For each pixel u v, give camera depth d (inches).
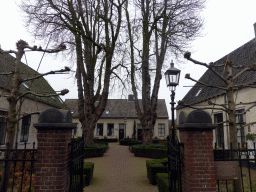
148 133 459.8
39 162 114.7
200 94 533.0
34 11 325.7
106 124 1023.6
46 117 118.8
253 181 180.7
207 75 586.9
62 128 118.0
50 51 155.2
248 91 317.4
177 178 129.1
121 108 1079.0
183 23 372.2
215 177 119.9
